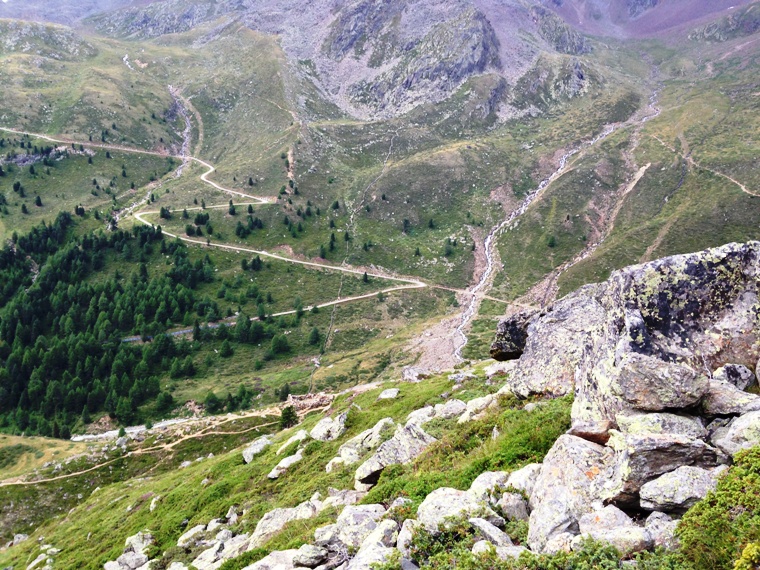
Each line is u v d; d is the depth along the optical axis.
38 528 78.19
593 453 12.84
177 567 28.00
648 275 15.99
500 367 41.31
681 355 14.74
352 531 15.53
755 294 15.32
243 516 33.25
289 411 87.81
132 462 100.75
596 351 16.53
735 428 11.41
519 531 12.05
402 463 22.58
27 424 140.75
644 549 9.40
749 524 8.52
